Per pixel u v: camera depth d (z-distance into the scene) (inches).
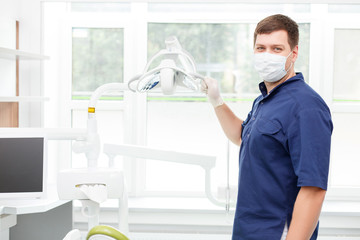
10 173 79.5
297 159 50.2
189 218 119.3
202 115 129.4
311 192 49.3
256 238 54.9
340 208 119.6
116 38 129.3
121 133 130.8
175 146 130.5
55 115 129.0
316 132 49.6
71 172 46.3
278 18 54.0
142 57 128.0
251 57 128.6
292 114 51.8
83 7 129.9
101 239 32.1
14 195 79.3
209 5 127.6
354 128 128.0
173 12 127.8
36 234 101.0
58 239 99.9
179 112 129.6
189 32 128.7
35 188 80.2
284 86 55.2
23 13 116.6
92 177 46.5
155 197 130.1
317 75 126.1
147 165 130.8
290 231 49.9
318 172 48.4
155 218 119.3
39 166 80.4
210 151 130.0
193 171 130.6
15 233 101.5
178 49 49.9
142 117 129.2
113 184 47.1
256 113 58.5
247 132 58.0
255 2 103.1
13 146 80.0
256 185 54.9
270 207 54.2
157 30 128.9
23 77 118.7
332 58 126.0
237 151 129.0
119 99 129.4
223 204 62.4
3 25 107.7
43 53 116.6
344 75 128.0
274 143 53.1
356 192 128.4
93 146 52.4
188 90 56.0
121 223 51.6
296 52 56.0
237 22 126.6
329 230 119.3
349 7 126.2
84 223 122.1
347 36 127.0
